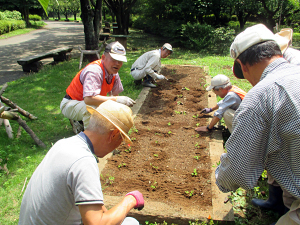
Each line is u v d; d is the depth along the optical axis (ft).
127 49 45.44
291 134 5.01
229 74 25.18
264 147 5.47
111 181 10.37
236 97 12.39
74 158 4.71
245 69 6.10
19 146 13.73
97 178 4.71
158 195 9.55
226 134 14.38
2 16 85.56
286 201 6.57
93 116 5.23
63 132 15.37
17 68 33.53
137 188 10.00
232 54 6.31
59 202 4.71
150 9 62.23
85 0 31.19
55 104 19.26
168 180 10.53
